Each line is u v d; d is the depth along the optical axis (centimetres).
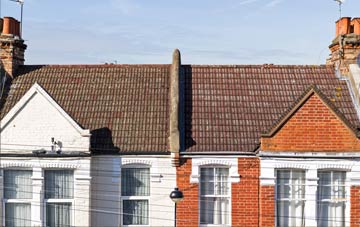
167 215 2934
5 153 2875
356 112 3105
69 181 2925
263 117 3075
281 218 2925
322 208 2934
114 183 2942
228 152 2911
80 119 3069
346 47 3309
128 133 3006
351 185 2897
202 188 2953
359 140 2883
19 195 2920
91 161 2931
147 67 3344
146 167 2966
